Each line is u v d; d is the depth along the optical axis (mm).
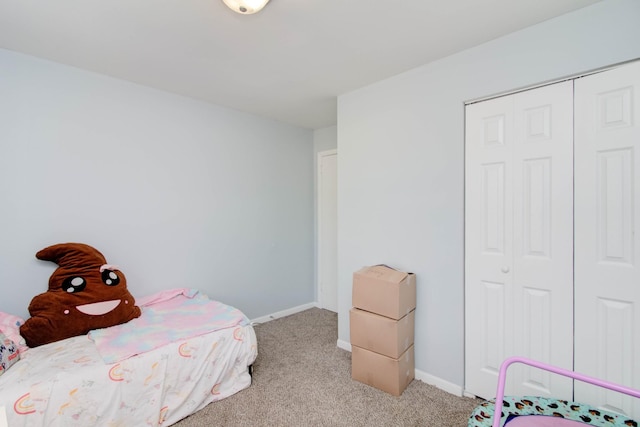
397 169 2371
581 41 1614
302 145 3881
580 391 1661
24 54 2041
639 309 1496
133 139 2514
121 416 1603
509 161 1877
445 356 2129
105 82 2367
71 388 1478
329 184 3859
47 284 2127
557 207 1717
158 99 2646
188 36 1837
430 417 1838
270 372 2354
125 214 2477
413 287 2223
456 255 2070
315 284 4043
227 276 3143
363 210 2594
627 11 1501
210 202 3000
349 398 2025
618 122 1543
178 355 1827
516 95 1850
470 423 1534
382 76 2391
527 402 1642
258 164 3398
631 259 1516
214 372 1976
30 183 2066
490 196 1949
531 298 1805
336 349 2752
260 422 1796
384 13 1628
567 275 1688
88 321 1965
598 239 1601
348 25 1734
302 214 3891
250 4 1435
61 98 2178
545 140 1753
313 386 2164
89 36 1833
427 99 2197
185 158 2820
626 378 1529
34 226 2082
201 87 2609
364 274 2215
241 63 2180
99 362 1622
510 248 1877
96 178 2334
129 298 2201
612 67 1558
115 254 2430
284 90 2668
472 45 1961
